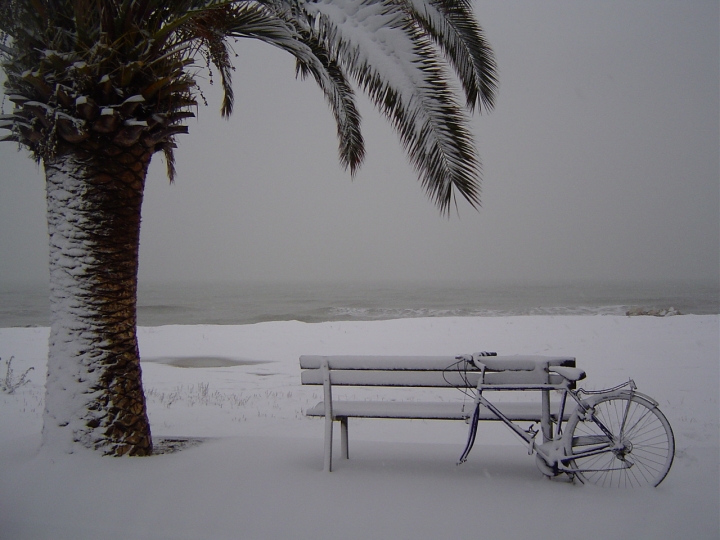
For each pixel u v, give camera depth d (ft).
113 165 14.58
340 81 22.31
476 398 13.00
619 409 26.53
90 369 14.28
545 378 12.72
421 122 15.08
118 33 14.34
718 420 23.88
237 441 16.14
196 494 11.67
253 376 43.09
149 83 14.75
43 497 11.55
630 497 11.47
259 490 11.89
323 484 12.23
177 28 15.44
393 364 13.28
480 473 12.99
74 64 13.53
